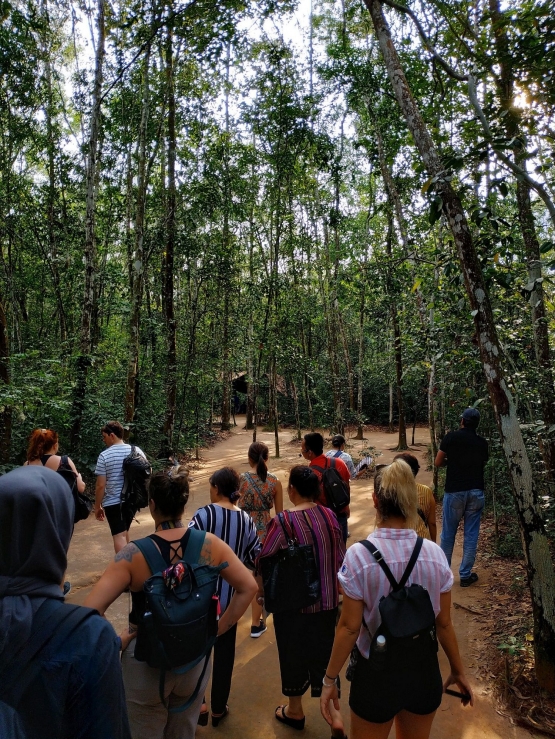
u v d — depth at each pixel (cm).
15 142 1441
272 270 1518
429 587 217
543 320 574
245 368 2373
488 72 472
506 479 725
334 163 1475
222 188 1397
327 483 439
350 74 1145
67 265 1561
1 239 1444
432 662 209
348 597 216
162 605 194
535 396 580
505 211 858
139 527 766
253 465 432
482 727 316
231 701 349
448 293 597
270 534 301
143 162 1118
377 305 1384
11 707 106
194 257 1438
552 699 330
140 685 210
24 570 120
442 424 1059
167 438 1281
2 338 835
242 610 228
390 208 1150
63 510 129
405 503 226
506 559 586
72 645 113
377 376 2164
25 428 904
